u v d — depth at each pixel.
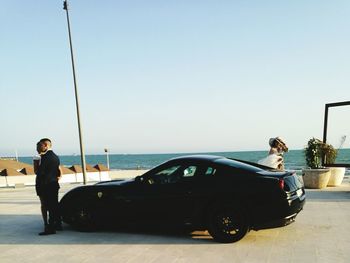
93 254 5.26
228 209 5.50
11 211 9.65
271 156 7.88
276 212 5.25
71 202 6.82
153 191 6.12
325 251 5.02
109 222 6.50
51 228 6.69
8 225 7.70
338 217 7.27
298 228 6.39
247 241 5.61
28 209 9.92
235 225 5.46
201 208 5.71
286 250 5.09
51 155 6.66
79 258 5.10
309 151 12.27
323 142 12.27
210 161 5.99
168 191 5.99
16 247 5.86
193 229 6.03
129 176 30.44
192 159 6.12
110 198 6.45
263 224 5.34
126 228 6.87
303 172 12.16
